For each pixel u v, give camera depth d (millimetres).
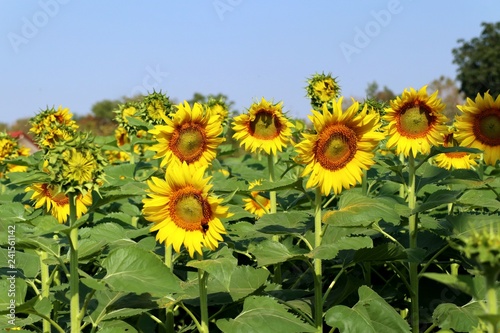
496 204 2229
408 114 2264
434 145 2363
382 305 1939
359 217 1882
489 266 1255
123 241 2375
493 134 2555
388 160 2602
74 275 1775
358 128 1982
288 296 2271
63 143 1719
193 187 1888
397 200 2533
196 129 2328
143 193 1834
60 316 2268
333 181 1985
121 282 1736
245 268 2184
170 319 2221
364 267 2504
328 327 2457
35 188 2408
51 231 1704
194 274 2271
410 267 2189
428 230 2359
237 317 1897
